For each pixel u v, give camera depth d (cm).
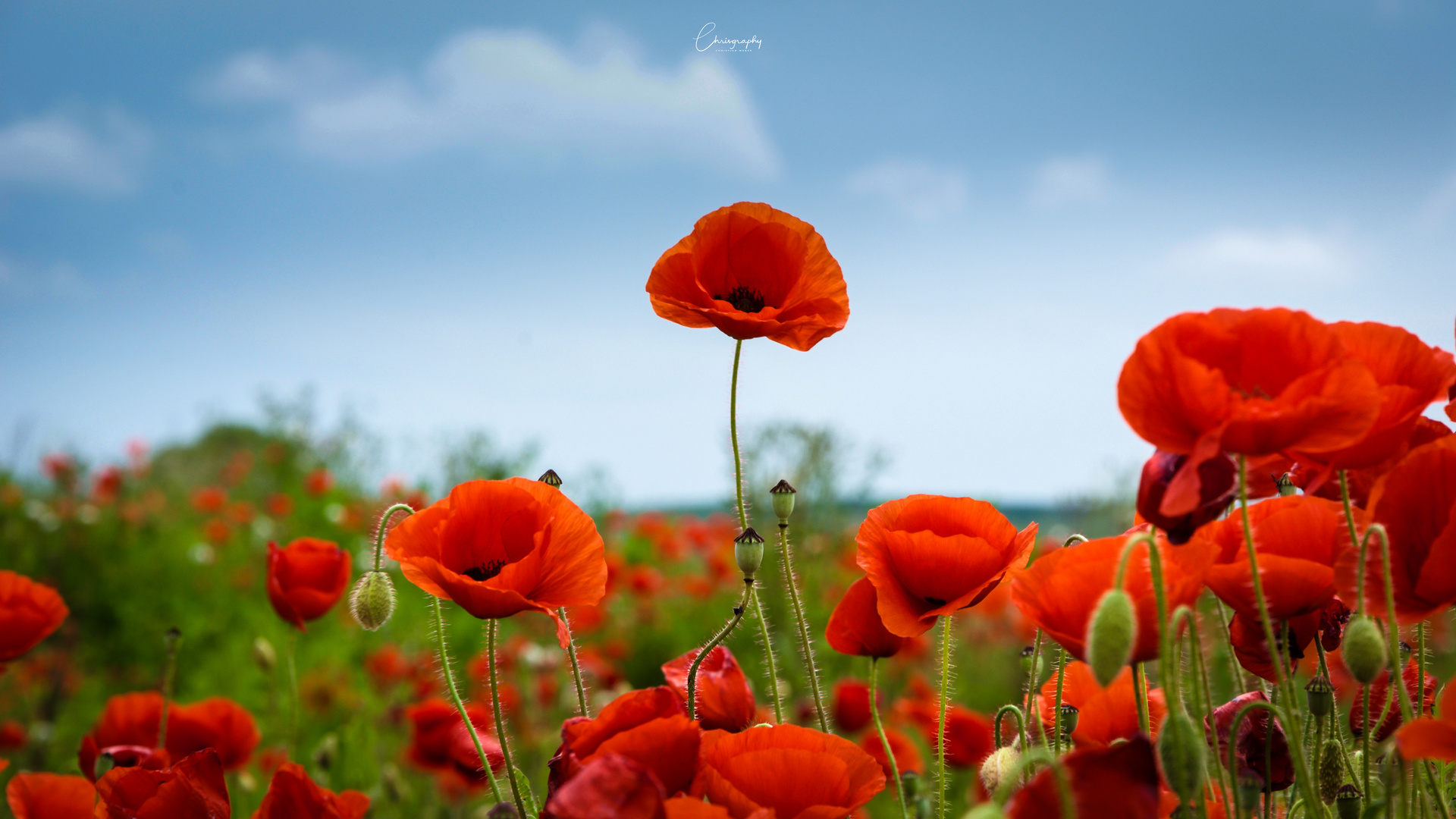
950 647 81
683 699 74
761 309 78
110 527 317
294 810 71
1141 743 60
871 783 68
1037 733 75
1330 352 63
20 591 92
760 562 74
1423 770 67
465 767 113
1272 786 69
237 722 105
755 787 67
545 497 72
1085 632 65
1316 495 73
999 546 74
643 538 361
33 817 81
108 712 103
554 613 70
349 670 213
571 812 62
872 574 72
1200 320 63
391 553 70
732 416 76
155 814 71
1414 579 64
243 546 331
